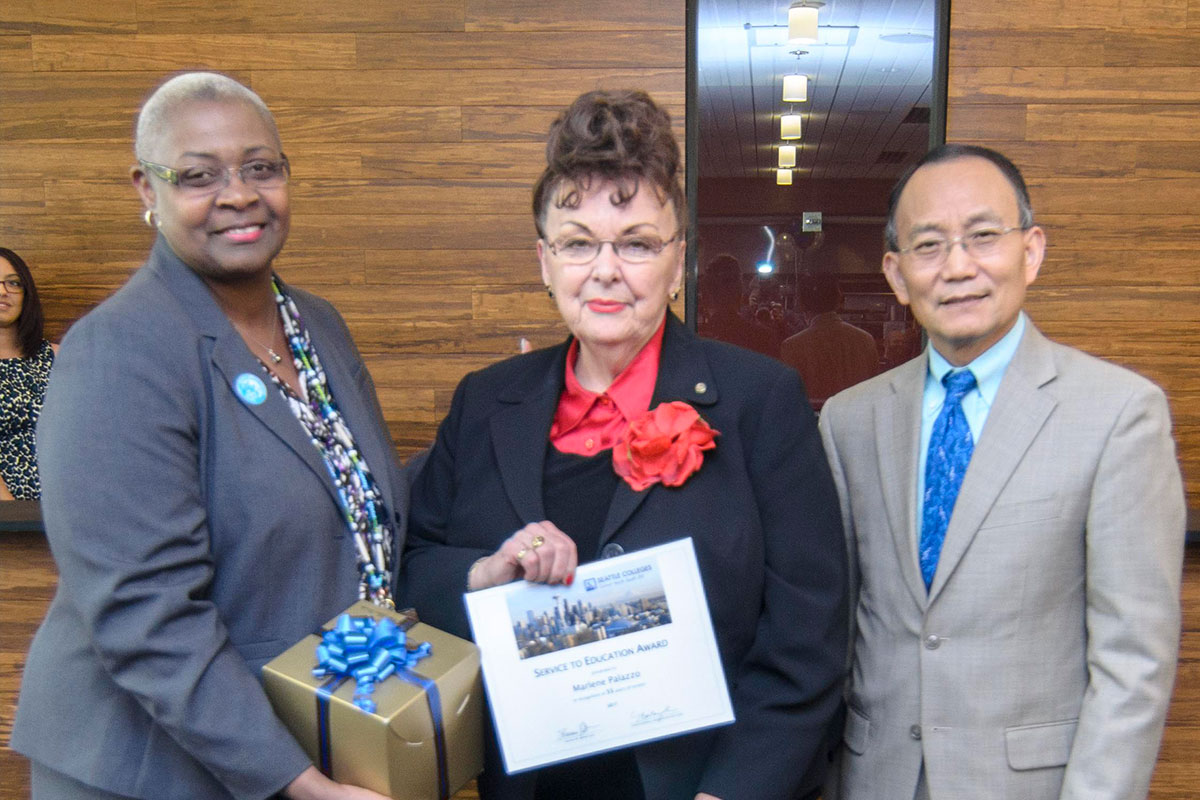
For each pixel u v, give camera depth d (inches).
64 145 126.5
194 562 47.7
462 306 126.7
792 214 131.1
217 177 50.9
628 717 47.8
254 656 49.8
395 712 44.4
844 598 52.6
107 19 124.3
